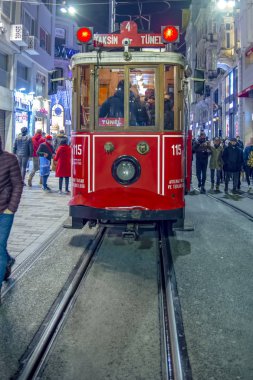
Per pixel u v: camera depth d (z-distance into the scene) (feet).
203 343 12.78
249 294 16.74
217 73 125.80
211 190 51.24
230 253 22.56
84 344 12.71
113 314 14.90
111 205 22.22
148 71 22.82
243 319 14.46
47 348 12.40
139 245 24.52
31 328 13.62
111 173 22.72
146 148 22.59
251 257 21.80
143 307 15.52
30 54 80.28
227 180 48.70
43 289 17.06
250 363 11.67
